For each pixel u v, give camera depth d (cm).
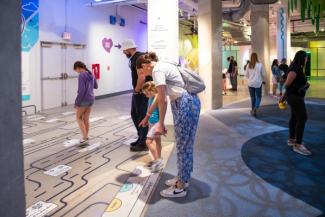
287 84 415
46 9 873
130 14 1335
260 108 852
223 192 301
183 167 284
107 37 1172
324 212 260
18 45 128
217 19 855
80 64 478
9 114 124
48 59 887
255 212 261
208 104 838
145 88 343
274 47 1908
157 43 492
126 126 630
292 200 283
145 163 393
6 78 122
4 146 122
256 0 811
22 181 132
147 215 257
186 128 275
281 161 392
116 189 312
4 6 120
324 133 541
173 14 488
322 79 2247
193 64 1311
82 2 1026
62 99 947
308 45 2564
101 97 1146
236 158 406
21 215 132
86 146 478
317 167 369
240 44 2555
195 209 267
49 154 438
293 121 450
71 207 274
